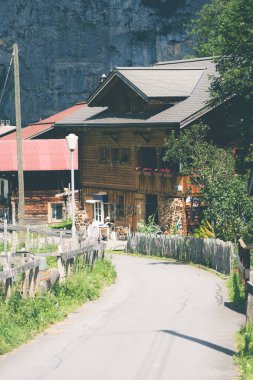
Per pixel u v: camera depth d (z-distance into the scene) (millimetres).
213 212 36500
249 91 43656
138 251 44688
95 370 14211
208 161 40688
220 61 44875
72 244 28609
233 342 16453
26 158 65812
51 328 19172
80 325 19500
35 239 42344
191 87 51531
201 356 15086
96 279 27203
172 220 48969
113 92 55906
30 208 65812
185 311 21516
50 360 15266
